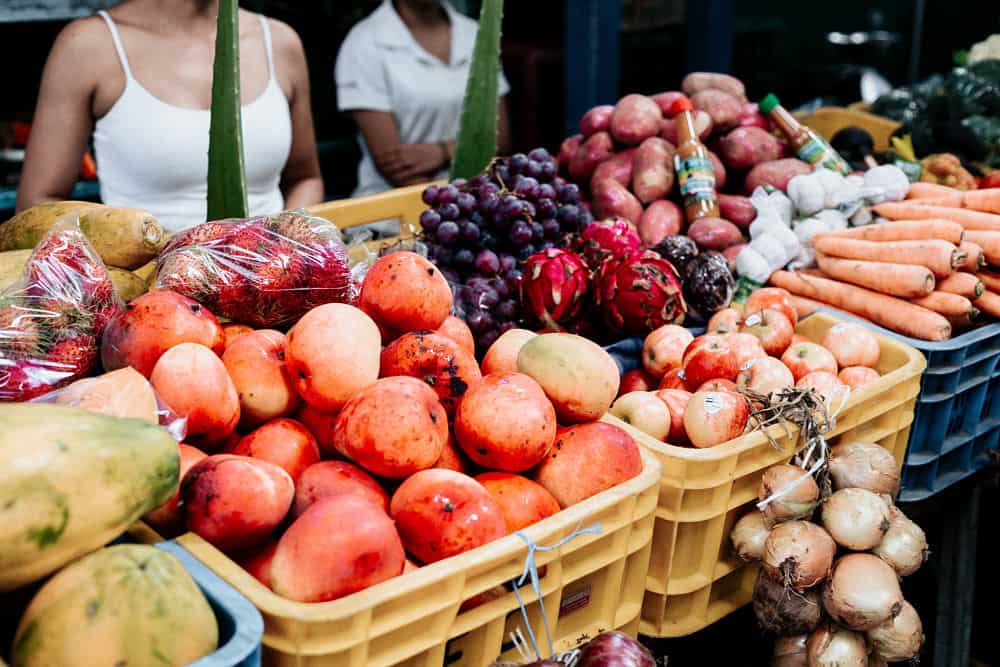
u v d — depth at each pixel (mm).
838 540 1252
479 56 2041
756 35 6273
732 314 1642
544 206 1700
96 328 1113
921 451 1688
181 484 929
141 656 720
